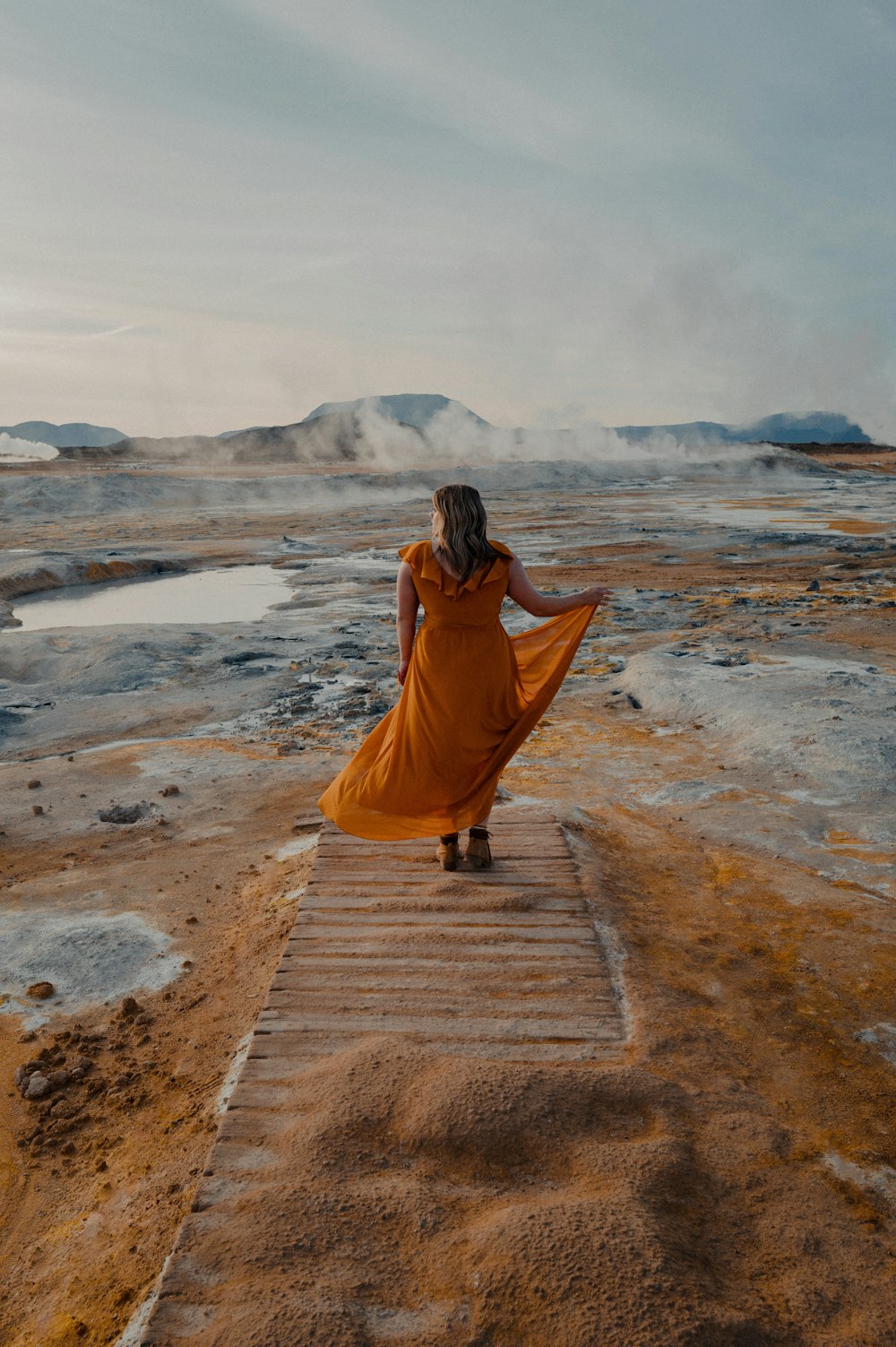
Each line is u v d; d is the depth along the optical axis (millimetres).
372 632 15062
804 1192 2416
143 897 5434
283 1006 3309
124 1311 2465
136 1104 3516
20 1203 3098
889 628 13047
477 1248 2148
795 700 8273
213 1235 2230
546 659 3924
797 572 20953
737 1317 1956
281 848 6105
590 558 24719
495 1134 2543
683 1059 2988
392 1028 3158
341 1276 2090
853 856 5047
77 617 18969
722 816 5777
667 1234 2180
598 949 3684
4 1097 3648
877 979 3586
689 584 19672
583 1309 1957
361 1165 2480
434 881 4324
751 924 4078
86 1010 4223
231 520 38719
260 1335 1903
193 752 8805
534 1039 3088
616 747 7828
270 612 18109
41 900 5465
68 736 9781
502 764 3916
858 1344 1938
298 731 9453
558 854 4652
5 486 44031
